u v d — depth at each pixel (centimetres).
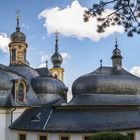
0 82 4306
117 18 1445
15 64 5525
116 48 6131
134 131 4009
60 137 3759
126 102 4981
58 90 5150
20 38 5691
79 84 5231
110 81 5156
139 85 5316
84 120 3944
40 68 5969
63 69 8475
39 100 4853
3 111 4147
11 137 4128
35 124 3950
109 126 3875
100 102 4891
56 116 4041
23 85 4478
